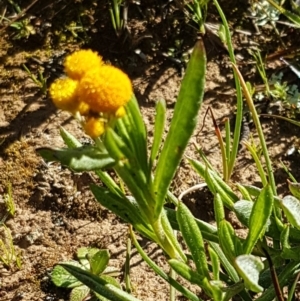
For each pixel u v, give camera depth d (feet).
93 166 0.26
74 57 0.25
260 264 0.28
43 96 0.56
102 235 0.47
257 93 0.55
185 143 0.28
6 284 0.45
